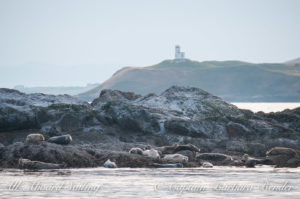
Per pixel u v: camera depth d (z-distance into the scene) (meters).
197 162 113.38
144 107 154.38
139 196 72.00
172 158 112.94
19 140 131.12
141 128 149.12
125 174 95.81
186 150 121.00
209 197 72.00
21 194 73.19
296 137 141.38
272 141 139.12
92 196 71.81
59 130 142.62
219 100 175.25
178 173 98.25
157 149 121.69
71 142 128.88
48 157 106.12
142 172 99.12
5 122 136.88
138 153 116.62
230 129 147.12
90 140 133.12
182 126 144.62
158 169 104.62
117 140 138.25
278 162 114.94
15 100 148.38
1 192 74.75
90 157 110.56
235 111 166.75
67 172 97.81
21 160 103.00
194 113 161.88
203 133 144.75
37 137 112.44
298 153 121.12
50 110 147.38
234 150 132.00
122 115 151.75
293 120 164.50
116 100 160.38
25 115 140.00
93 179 88.56
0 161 104.81
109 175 94.12
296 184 84.88
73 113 149.38
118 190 77.12
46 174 94.56
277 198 71.56
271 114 169.88
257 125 148.50
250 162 111.50
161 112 154.75
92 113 154.38
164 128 147.00
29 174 94.25
